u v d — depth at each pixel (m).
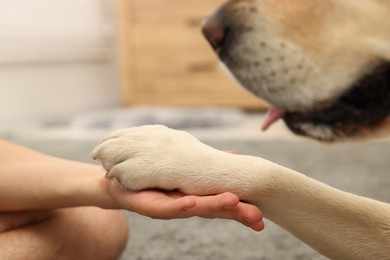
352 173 1.36
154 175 0.62
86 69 2.77
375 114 0.77
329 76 0.76
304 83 0.76
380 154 1.58
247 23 0.77
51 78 2.53
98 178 0.65
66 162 0.69
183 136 0.66
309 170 1.39
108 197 0.63
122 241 0.78
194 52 2.64
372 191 1.18
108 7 2.91
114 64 2.98
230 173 0.63
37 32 2.44
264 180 0.64
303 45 0.76
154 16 2.68
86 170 0.67
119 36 2.79
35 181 0.67
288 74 0.76
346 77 0.76
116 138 0.65
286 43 0.76
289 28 0.76
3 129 2.23
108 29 2.91
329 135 0.78
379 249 0.65
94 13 2.81
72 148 1.69
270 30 0.76
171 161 0.63
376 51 0.76
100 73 2.88
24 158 0.70
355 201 0.66
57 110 2.56
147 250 0.88
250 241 0.92
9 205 0.67
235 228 0.98
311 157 1.54
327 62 0.76
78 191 0.65
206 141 1.78
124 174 0.62
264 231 0.97
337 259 0.67
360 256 0.66
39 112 2.44
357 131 0.78
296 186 0.65
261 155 1.57
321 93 0.76
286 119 0.80
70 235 0.70
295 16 0.76
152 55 2.72
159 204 0.59
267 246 0.90
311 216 0.65
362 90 0.76
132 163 0.62
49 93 2.51
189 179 0.62
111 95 2.96
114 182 0.63
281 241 0.92
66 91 2.62
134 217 1.05
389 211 0.66
